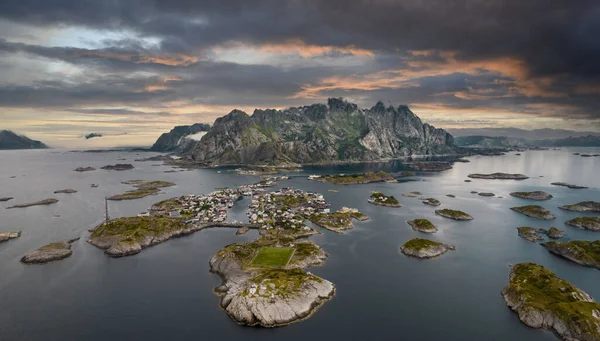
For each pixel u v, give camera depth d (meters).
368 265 181.50
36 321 128.62
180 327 124.56
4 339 118.38
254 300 134.75
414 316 133.00
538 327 126.19
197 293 149.88
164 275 168.25
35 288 154.38
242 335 120.44
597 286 157.75
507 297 146.00
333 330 123.69
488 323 129.12
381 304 141.62
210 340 117.56
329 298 146.12
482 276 168.75
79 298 145.38
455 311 137.00
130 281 161.50
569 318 124.00
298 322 128.88
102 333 121.06
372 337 119.75
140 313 133.62
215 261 179.00
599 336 115.25
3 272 171.88
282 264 173.75
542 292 143.25
